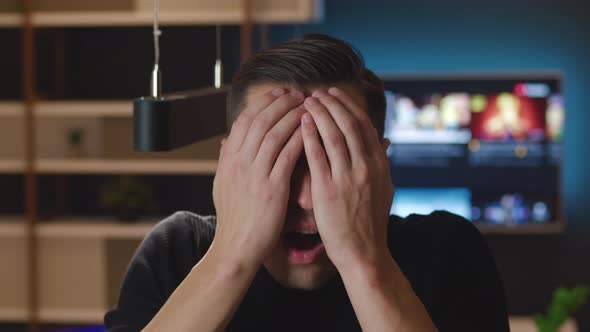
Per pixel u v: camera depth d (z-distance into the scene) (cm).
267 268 96
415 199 538
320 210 88
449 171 534
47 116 426
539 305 550
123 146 423
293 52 92
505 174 530
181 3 411
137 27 447
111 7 419
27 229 427
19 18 416
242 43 410
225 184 90
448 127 531
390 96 531
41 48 437
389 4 556
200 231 114
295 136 88
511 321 520
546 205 530
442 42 557
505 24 554
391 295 88
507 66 556
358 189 88
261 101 90
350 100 90
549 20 550
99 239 438
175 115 100
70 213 459
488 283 116
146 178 456
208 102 112
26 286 438
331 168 88
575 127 553
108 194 436
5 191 443
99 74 451
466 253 116
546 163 527
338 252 88
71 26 448
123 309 111
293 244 93
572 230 551
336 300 103
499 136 528
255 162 88
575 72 551
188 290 89
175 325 88
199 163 420
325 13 559
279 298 103
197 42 428
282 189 88
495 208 534
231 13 409
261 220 88
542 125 525
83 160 425
